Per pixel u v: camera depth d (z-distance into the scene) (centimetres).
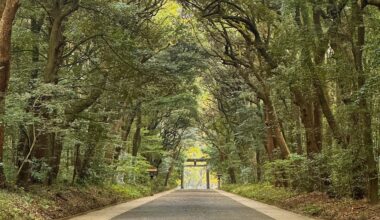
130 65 2044
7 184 1518
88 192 2323
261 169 3884
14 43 1902
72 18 1941
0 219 1109
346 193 1764
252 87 2841
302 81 1711
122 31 1908
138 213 1830
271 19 2064
